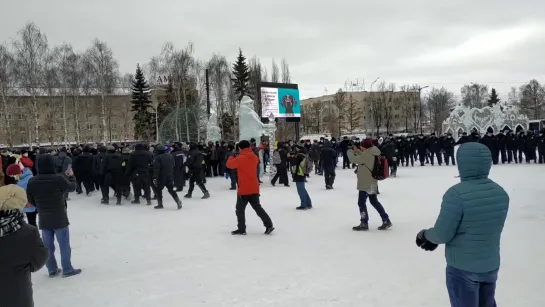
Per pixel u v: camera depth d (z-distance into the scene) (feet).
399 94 272.10
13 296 9.78
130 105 198.59
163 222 32.12
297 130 103.50
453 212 9.99
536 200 34.88
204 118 101.45
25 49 121.60
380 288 16.52
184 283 18.02
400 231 26.37
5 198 9.82
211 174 68.90
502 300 14.92
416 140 79.77
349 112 242.78
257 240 25.31
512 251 20.77
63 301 16.51
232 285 17.51
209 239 25.96
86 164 49.88
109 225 31.58
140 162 41.57
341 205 37.37
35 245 10.21
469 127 108.99
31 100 134.00
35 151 55.77
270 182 57.93
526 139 74.33
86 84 141.69
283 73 199.52
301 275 18.48
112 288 17.79
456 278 10.28
